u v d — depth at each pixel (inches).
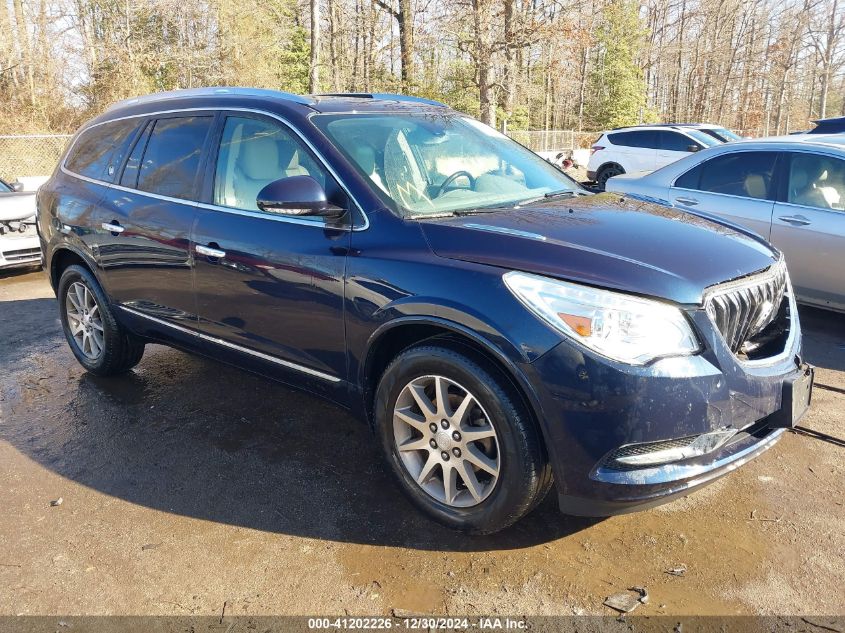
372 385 122.6
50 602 101.7
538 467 102.8
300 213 119.2
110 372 186.1
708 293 101.6
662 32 2135.8
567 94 1895.9
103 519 122.4
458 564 107.6
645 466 97.3
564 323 97.3
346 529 117.5
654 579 103.1
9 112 993.5
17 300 280.4
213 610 99.2
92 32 1139.9
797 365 114.2
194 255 143.9
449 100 999.6
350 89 1134.4
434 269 108.4
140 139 166.6
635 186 261.6
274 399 172.4
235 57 1130.7
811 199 217.0
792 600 98.0
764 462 136.1
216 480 134.6
